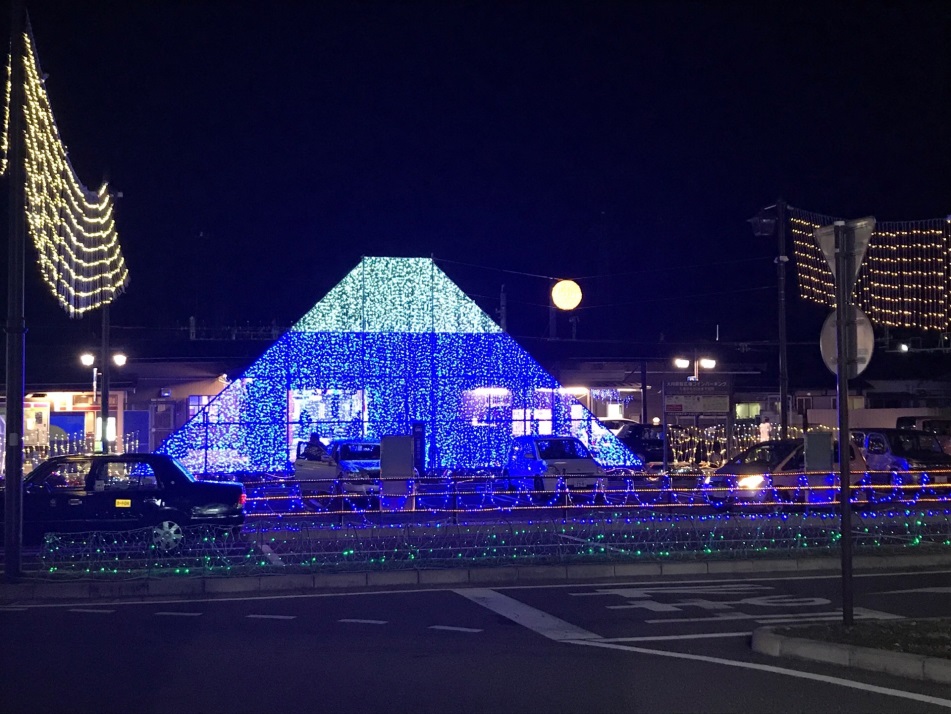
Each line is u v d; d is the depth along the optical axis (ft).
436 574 45.65
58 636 33.65
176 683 26.94
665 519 60.18
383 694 25.68
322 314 112.16
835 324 33.86
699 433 111.34
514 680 27.14
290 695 25.59
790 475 68.80
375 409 111.34
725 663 29.19
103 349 87.45
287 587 44.11
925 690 25.93
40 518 53.98
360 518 70.64
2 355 102.01
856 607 38.52
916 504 76.18
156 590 42.88
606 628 34.86
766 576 47.29
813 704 24.59
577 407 112.27
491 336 113.80
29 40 58.29
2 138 58.39
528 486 82.43
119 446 106.73
